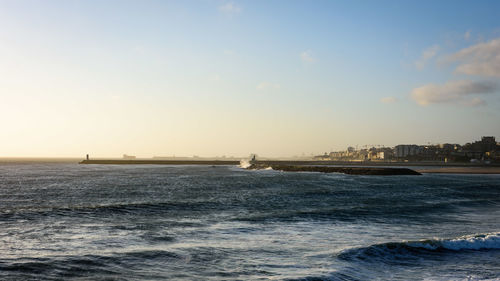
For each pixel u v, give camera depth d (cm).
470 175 10256
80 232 1836
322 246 1598
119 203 3052
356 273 1209
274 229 1998
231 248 1530
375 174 9475
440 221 2372
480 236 1700
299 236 1819
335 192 4194
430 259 1407
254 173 9838
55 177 7394
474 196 4188
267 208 2830
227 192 4141
